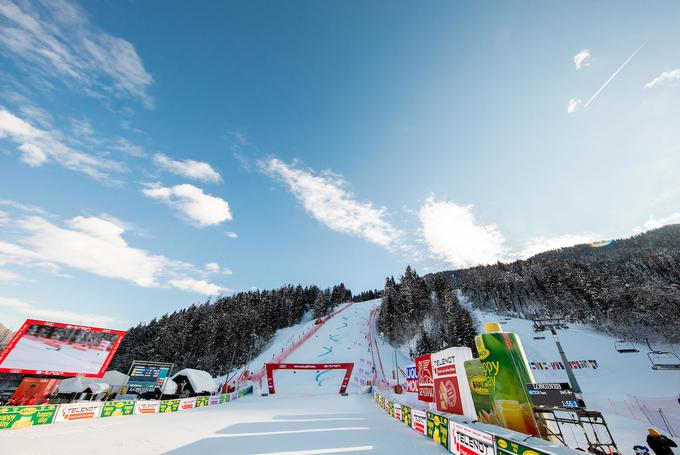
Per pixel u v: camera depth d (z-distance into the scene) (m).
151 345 72.88
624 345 48.94
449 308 63.12
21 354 17.06
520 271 86.94
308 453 8.79
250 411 20.72
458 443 8.12
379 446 9.55
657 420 17.42
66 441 9.77
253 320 80.12
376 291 143.38
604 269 82.50
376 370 53.19
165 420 15.27
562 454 4.56
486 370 8.59
